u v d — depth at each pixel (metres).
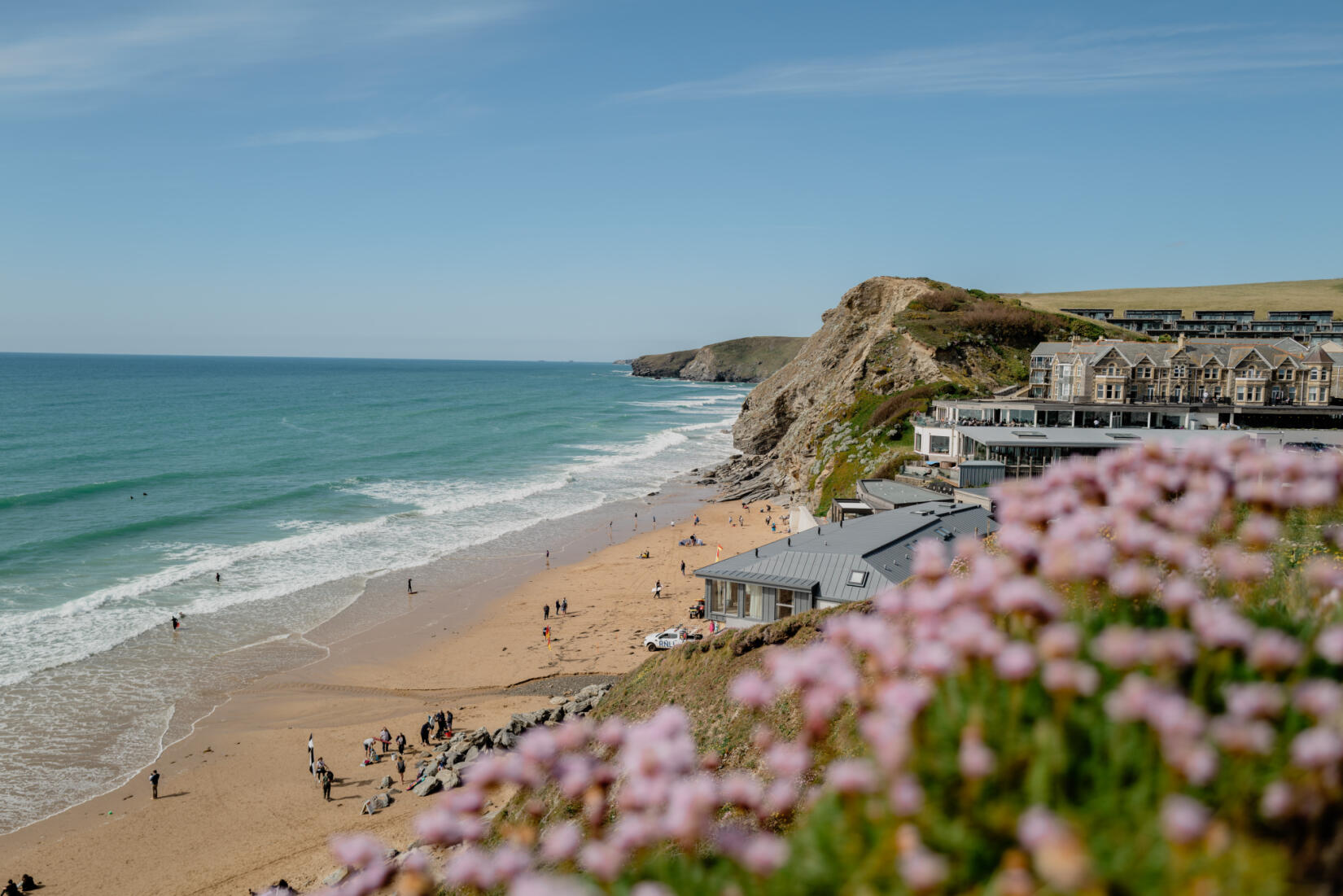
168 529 80.81
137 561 69.44
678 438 168.25
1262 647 3.85
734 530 86.44
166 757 39.16
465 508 94.75
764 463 119.50
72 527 79.31
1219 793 3.41
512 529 85.44
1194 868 3.03
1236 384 83.00
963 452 64.31
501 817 15.62
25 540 74.38
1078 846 2.69
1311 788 3.15
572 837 3.79
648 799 3.79
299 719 43.56
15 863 31.09
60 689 45.34
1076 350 88.06
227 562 69.81
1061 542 4.99
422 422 181.75
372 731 42.50
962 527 44.06
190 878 30.06
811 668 4.24
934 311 116.25
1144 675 4.01
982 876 3.33
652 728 4.06
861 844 3.66
